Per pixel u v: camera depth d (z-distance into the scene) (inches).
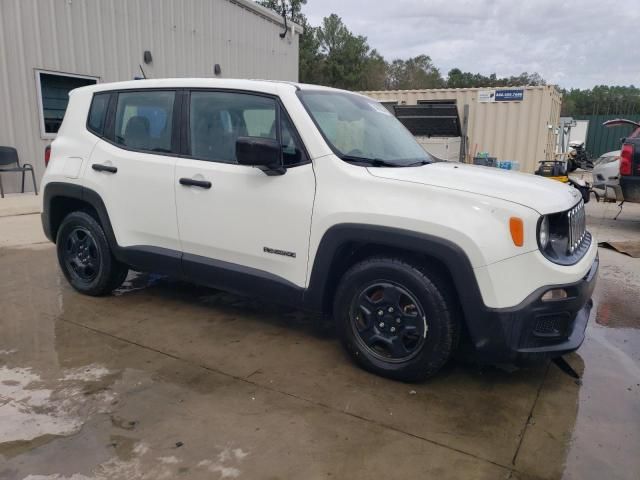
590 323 171.8
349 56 1868.8
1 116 335.3
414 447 101.7
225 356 138.2
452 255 112.1
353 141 138.2
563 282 112.7
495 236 110.9
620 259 255.3
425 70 2437.3
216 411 112.0
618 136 1138.0
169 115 154.9
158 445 99.8
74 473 91.6
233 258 143.7
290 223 131.6
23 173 349.4
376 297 127.4
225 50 506.6
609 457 100.5
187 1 452.1
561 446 103.6
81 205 179.3
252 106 141.3
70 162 172.7
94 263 174.7
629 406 119.4
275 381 125.6
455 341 120.2
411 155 151.3
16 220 297.7
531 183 131.0
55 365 130.8
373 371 128.9
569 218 121.3
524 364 138.9
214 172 143.4
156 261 158.2
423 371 121.5
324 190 127.0
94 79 383.9
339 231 123.8
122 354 137.7
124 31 400.2
